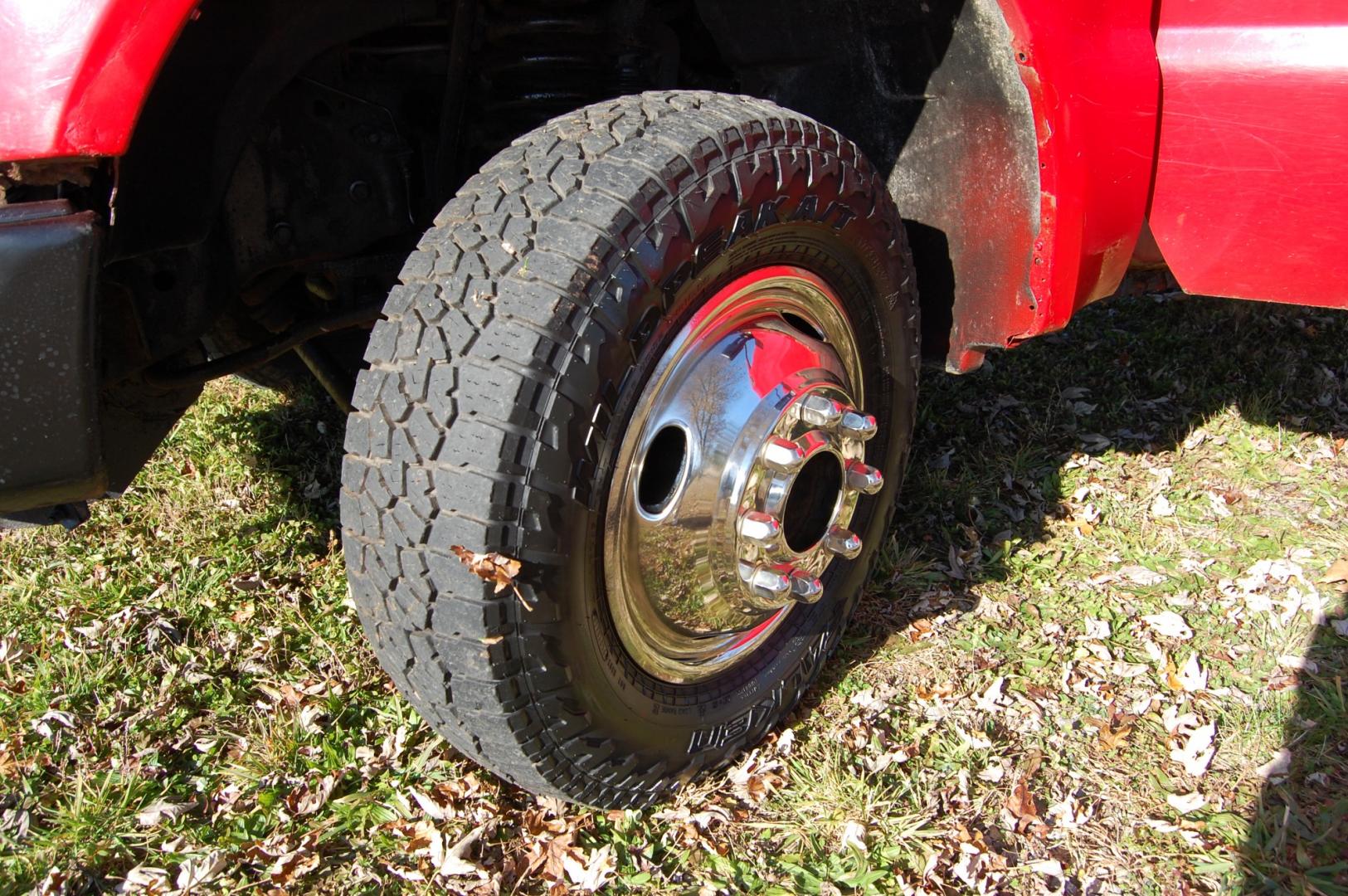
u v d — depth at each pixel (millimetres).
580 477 1945
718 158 2090
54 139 1648
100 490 1878
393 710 2719
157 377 2652
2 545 3379
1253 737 2723
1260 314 4953
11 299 1674
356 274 2848
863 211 2436
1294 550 3506
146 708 2732
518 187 2029
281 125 2545
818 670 2799
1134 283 3182
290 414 4113
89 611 3098
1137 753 2691
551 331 1867
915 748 2689
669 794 2539
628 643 2256
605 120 2135
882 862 2361
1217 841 2430
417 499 1910
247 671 2881
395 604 2004
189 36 2018
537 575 1938
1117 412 4297
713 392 2225
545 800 2475
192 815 2434
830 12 2609
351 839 2373
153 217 2107
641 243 1958
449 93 2604
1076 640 3107
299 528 3541
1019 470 3902
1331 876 2324
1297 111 2445
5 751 2568
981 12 2365
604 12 2812
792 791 2553
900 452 2912
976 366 2863
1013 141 2477
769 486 2289
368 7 2373
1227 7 2510
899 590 3299
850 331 2607
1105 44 2449
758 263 2268
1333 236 2492
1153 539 3576
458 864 2264
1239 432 4176
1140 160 2576
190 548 3414
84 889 2232
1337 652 3037
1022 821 2467
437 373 1900
